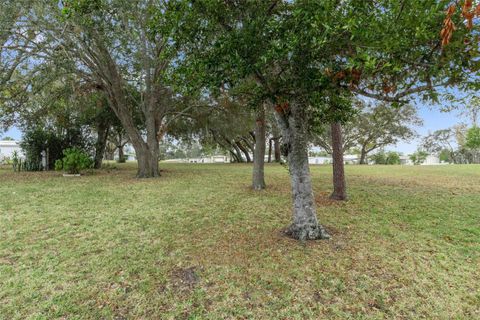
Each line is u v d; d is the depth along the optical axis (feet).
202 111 45.44
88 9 20.49
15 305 7.93
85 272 9.78
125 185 28.27
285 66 8.80
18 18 23.11
